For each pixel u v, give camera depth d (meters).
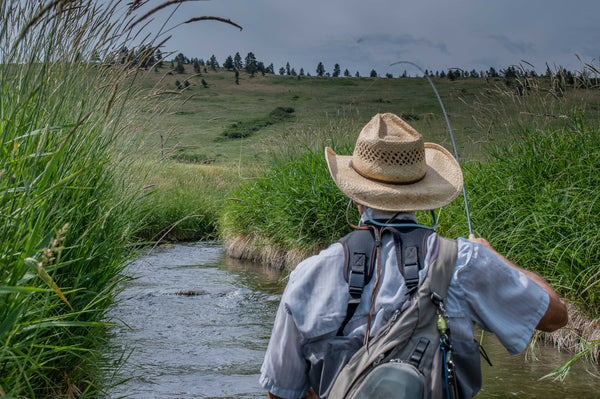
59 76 2.98
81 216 3.08
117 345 4.31
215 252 10.55
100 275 3.48
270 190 9.39
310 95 135.25
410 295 1.59
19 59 2.58
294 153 9.73
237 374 3.83
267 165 10.03
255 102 129.88
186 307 5.82
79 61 3.14
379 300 1.61
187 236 12.95
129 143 4.20
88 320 3.23
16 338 2.42
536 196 5.04
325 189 7.75
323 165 8.23
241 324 5.21
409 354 1.53
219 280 7.51
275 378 1.74
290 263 7.92
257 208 9.55
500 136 6.19
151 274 7.83
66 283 3.04
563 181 5.15
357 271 1.65
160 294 6.34
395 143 1.81
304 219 7.85
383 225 1.73
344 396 1.51
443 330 1.53
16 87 2.62
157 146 4.47
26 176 2.24
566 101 5.82
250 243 9.72
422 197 1.78
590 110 5.72
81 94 3.33
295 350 1.71
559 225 4.57
